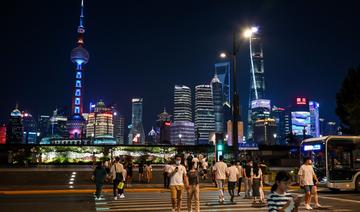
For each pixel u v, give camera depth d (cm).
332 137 2377
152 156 5062
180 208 1592
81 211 1546
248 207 1661
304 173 1619
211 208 1628
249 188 2034
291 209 564
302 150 2636
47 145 5022
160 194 2347
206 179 3362
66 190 2583
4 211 1541
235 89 2975
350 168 2362
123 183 2048
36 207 1673
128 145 5072
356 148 2389
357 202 1872
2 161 4888
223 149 3222
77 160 5012
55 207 1673
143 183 3219
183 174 1454
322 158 2378
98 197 2005
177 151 5084
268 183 2931
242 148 6344
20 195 2289
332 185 2312
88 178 3334
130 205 1748
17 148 4953
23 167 4791
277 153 5450
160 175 3612
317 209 1608
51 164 4972
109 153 5034
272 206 574
